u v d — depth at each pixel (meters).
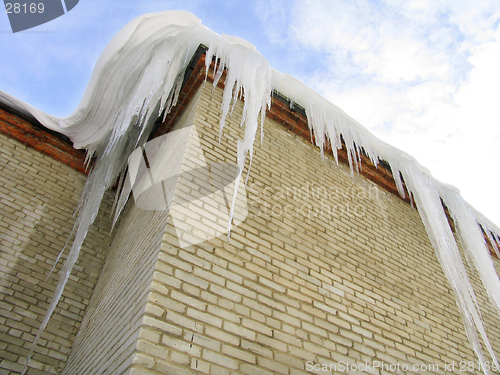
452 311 3.73
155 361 1.75
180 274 2.16
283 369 2.15
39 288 3.69
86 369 2.56
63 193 4.52
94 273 4.16
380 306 3.13
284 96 4.10
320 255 3.09
